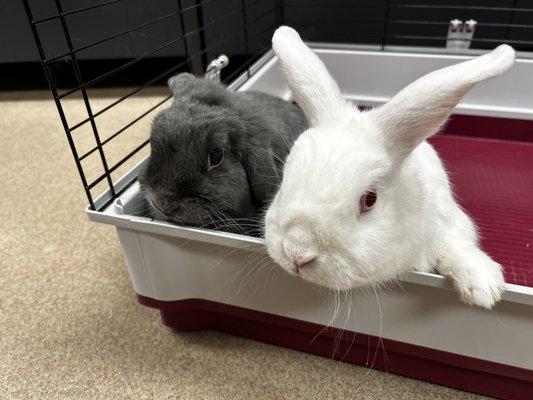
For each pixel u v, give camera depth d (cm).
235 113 36
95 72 88
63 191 59
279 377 36
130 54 65
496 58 24
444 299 29
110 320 41
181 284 36
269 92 61
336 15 81
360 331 33
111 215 34
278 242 25
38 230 52
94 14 74
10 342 39
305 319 35
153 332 40
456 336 31
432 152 36
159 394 35
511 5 74
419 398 34
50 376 36
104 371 36
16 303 43
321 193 24
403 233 26
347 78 64
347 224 24
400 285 29
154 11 74
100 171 63
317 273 24
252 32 80
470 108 58
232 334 40
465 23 61
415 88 25
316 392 35
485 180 50
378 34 82
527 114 56
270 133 38
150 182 33
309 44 64
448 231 32
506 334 29
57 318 41
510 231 42
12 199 58
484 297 27
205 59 81
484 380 33
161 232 33
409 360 34
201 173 33
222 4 77
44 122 79
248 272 33
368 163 25
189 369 37
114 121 76
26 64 93
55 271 47
